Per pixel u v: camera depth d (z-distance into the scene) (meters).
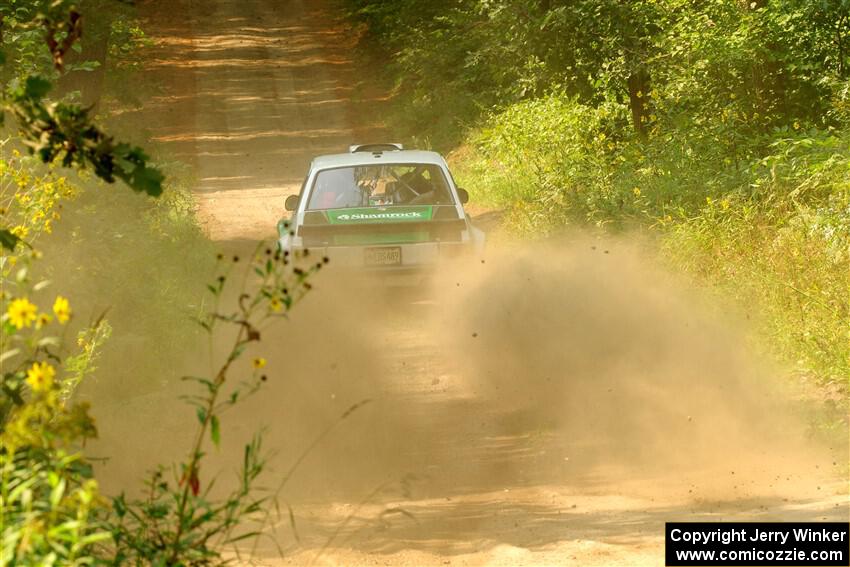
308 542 17.41
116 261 29.97
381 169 39.88
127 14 85.38
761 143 47.41
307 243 37.88
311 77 134.00
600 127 67.25
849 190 37.84
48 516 9.30
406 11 118.75
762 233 38.28
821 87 50.66
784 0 50.50
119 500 12.40
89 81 55.09
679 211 42.25
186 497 11.47
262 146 104.56
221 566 11.95
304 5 170.38
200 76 134.38
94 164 11.66
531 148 71.00
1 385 12.19
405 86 117.94
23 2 27.50
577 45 58.19
